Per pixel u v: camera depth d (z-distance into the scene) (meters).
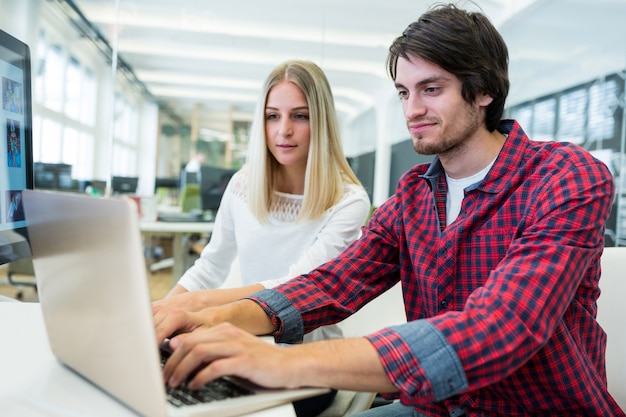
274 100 1.32
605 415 0.79
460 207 0.92
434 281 0.90
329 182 1.32
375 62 7.77
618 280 0.99
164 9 6.62
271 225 1.37
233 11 6.65
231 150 12.71
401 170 7.36
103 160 8.00
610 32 4.30
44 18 5.94
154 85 10.65
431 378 0.58
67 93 6.87
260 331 0.82
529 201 0.80
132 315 0.49
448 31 0.81
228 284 1.49
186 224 3.73
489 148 0.88
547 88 5.08
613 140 4.27
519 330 0.61
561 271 0.66
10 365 0.69
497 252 0.83
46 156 6.16
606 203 0.73
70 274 0.59
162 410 0.49
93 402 0.57
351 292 0.95
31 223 0.65
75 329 0.61
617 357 0.97
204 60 8.84
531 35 5.05
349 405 1.15
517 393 0.79
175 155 12.41
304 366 0.58
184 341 0.62
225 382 0.61
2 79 0.91
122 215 0.46
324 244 1.25
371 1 5.96
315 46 7.63
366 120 8.59
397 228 1.00
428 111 0.85
